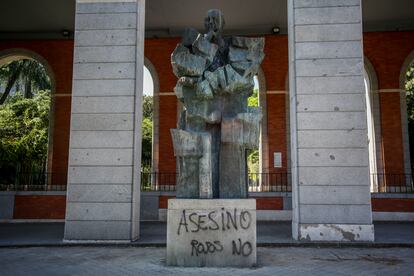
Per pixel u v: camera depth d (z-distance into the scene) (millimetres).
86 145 9688
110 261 7242
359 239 9258
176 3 16406
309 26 10070
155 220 14539
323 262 7129
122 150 9617
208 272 6020
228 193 6562
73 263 7105
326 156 9609
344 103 9734
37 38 19094
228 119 6586
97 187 9531
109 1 10164
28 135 21797
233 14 17375
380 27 18281
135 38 10008
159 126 18438
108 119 9734
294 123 9859
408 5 16516
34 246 9062
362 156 9531
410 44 18078
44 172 17547
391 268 6676
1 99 25781
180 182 6602
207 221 6387
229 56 6961
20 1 16250
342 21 10023
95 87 9875
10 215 14414
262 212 14391
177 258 6410
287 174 17594
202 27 18562
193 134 6523
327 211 9430
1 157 20281
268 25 18453
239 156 6617
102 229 9367
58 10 17047
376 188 17328
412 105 23297
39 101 24438
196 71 6777
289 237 9977
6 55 19016
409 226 12445
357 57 9859
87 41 10070
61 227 12656
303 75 9914
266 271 6242
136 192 9797
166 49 18953
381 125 17734
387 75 18000
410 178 17219
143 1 10680
